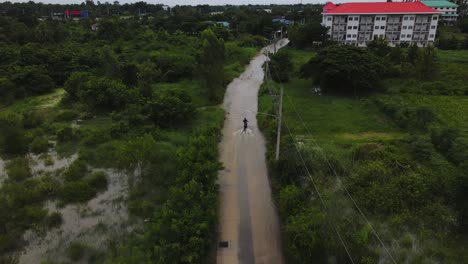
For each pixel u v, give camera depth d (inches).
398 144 1094.4
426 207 742.5
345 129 1234.6
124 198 874.8
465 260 635.5
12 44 2501.2
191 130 1267.2
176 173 895.1
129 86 1777.8
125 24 3292.3
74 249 684.1
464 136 1100.5
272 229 744.3
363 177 840.3
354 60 1644.9
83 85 1566.2
